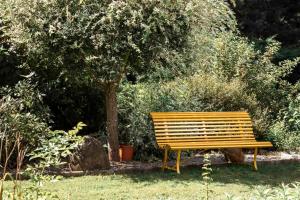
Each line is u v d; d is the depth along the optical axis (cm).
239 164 889
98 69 820
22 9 788
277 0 2102
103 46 801
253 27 2050
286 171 853
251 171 842
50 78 934
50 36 798
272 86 1176
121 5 770
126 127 930
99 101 992
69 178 743
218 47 1157
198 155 969
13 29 838
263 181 770
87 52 803
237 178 785
